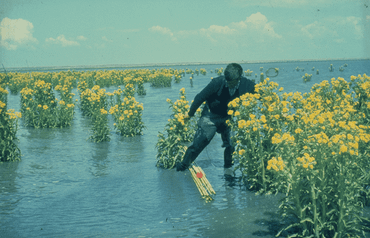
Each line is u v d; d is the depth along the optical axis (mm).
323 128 3959
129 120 9531
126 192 5148
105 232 3783
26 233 3781
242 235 3660
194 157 5969
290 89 21109
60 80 30359
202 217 4176
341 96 6426
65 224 4020
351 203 3443
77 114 14133
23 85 26688
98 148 8148
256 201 4672
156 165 6590
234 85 5500
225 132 6082
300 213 3428
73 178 5867
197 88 25906
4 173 6168
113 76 32906
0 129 6887
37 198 4930
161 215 4262
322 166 3477
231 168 6379
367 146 3930
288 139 3807
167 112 13703
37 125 11219
